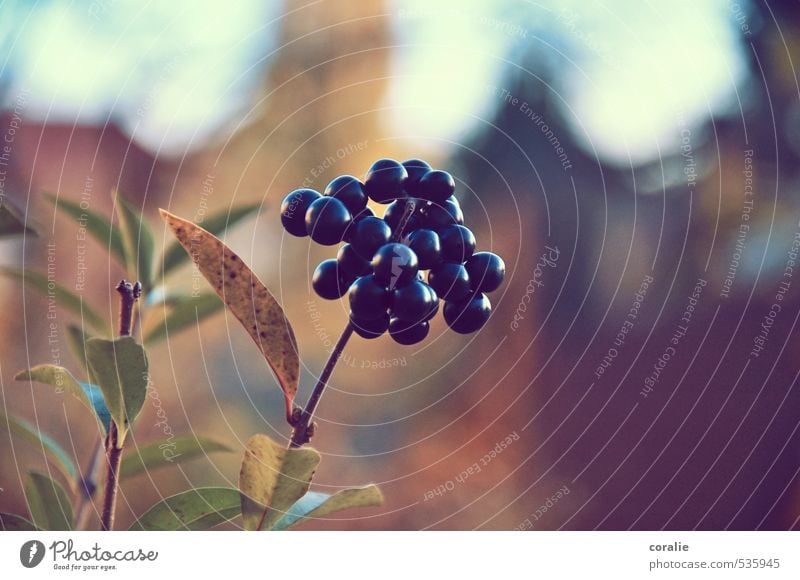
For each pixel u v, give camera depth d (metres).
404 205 0.32
